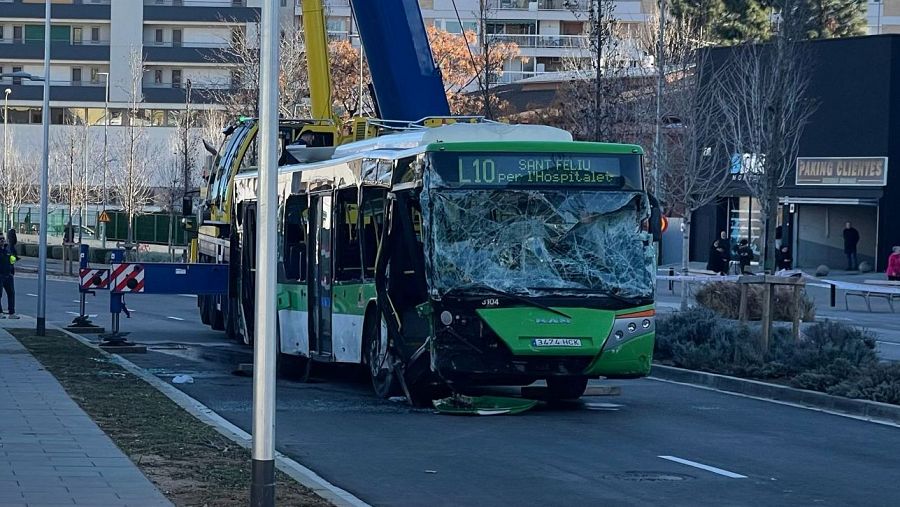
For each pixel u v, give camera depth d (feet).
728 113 172.04
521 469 41.57
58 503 31.83
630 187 57.11
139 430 45.78
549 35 317.22
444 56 240.53
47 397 54.65
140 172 257.14
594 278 55.93
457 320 54.65
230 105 219.41
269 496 29.04
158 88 296.10
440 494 37.17
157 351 85.76
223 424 48.70
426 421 53.57
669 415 56.39
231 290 88.63
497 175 56.03
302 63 187.21
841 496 37.42
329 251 66.85
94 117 301.22
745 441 48.57
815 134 191.31
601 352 55.26
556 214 56.08
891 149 183.93
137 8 295.07
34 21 299.58
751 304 113.09
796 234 195.21
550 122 197.06
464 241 55.26
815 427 52.90
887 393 57.77
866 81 185.78
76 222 279.90
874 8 315.99
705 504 35.96
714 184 185.26
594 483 39.09
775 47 135.13
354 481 39.27
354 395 63.36
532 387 64.49
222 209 102.17
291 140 88.33
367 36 79.41
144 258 223.10
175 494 33.91
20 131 298.35
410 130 65.72
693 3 250.16
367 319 62.18
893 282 137.90
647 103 176.24
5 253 114.73
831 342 70.33
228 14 293.02
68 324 108.78
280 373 76.38
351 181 64.18
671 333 78.74
